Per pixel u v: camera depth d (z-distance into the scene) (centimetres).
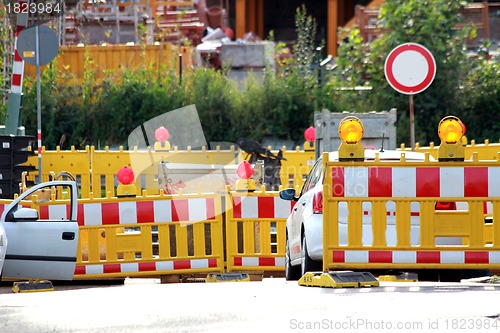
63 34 9594
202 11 13000
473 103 8525
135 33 10331
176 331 2352
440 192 3334
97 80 8906
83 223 4519
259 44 10031
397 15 8769
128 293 3219
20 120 6391
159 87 8600
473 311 2544
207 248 4612
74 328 2448
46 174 6438
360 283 3180
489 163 3331
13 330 2461
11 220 4159
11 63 7388
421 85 4825
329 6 14538
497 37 11844
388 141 5588
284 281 3947
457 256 3341
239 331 2317
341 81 8831
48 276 4175
